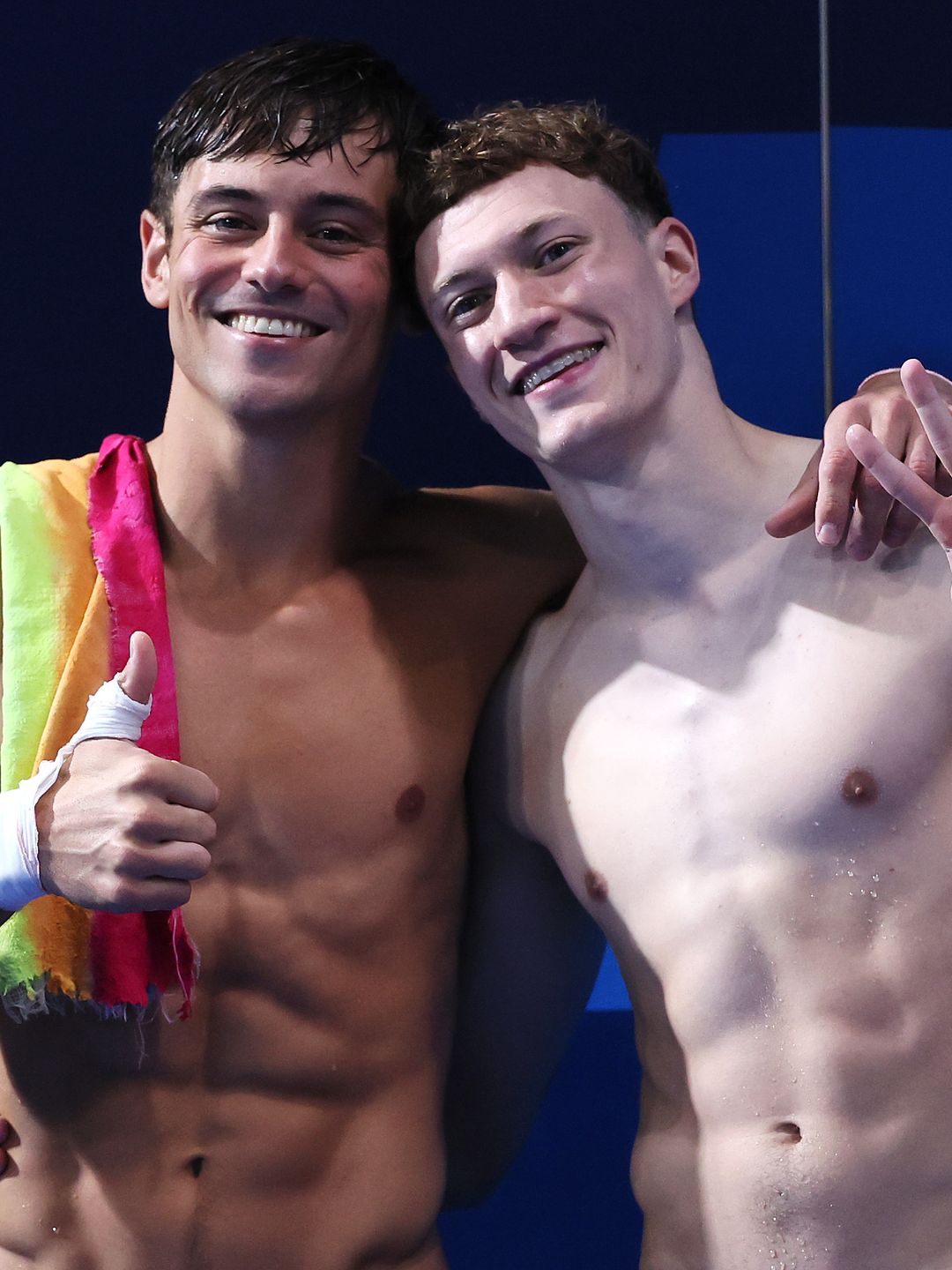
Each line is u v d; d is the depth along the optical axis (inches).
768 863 196.2
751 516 207.5
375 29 305.9
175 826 179.0
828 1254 188.9
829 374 300.0
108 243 302.4
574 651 220.8
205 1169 207.2
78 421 302.4
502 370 205.8
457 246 207.2
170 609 215.2
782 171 303.9
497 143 209.5
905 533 193.0
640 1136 212.1
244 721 212.8
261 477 212.7
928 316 299.1
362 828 214.4
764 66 304.3
